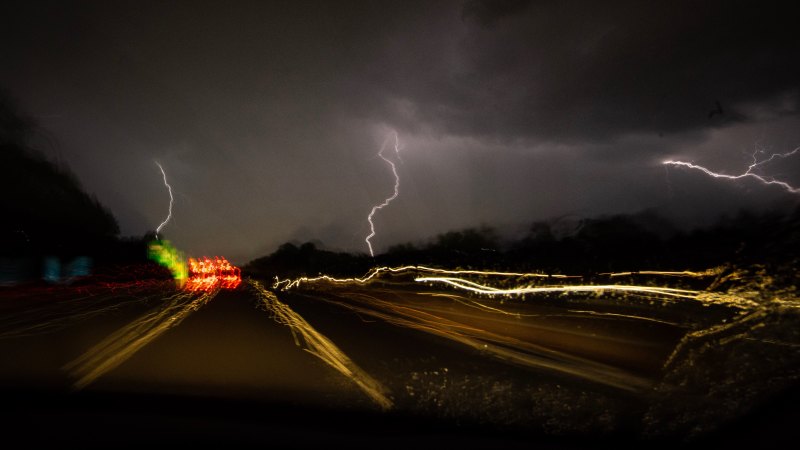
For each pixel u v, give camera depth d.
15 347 11.58
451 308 22.12
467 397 7.32
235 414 6.29
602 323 14.05
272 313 21.41
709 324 11.20
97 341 12.59
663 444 5.25
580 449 5.15
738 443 5.05
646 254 19.03
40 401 6.75
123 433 5.43
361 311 22.89
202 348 11.52
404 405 6.89
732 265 13.09
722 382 6.88
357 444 5.30
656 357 9.59
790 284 10.93
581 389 7.70
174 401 6.86
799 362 6.99
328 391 7.67
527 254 29.08
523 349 11.66
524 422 6.11
